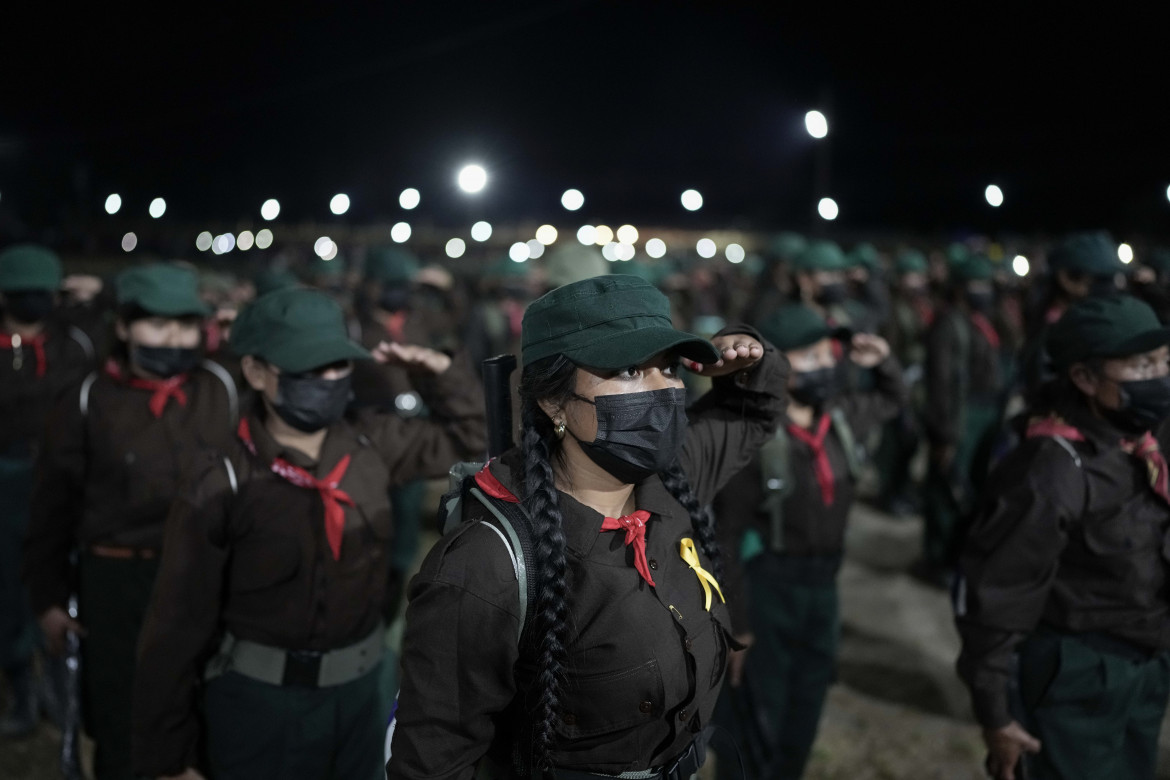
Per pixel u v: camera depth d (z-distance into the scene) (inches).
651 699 69.7
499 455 79.8
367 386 194.9
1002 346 346.6
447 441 122.1
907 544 283.3
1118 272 175.3
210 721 105.2
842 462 145.9
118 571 137.1
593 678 68.8
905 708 198.8
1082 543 111.3
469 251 921.5
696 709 73.1
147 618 102.5
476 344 367.2
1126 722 115.0
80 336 210.4
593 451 70.0
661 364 71.1
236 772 104.0
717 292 562.6
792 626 143.4
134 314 138.3
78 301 272.7
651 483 76.9
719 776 144.7
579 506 71.5
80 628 139.9
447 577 68.1
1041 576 110.5
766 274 284.8
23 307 192.7
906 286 383.2
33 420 193.6
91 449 137.3
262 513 102.9
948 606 238.1
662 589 71.6
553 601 66.4
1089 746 113.4
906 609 235.9
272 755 104.3
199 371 147.3
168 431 138.7
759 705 141.7
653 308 69.9
